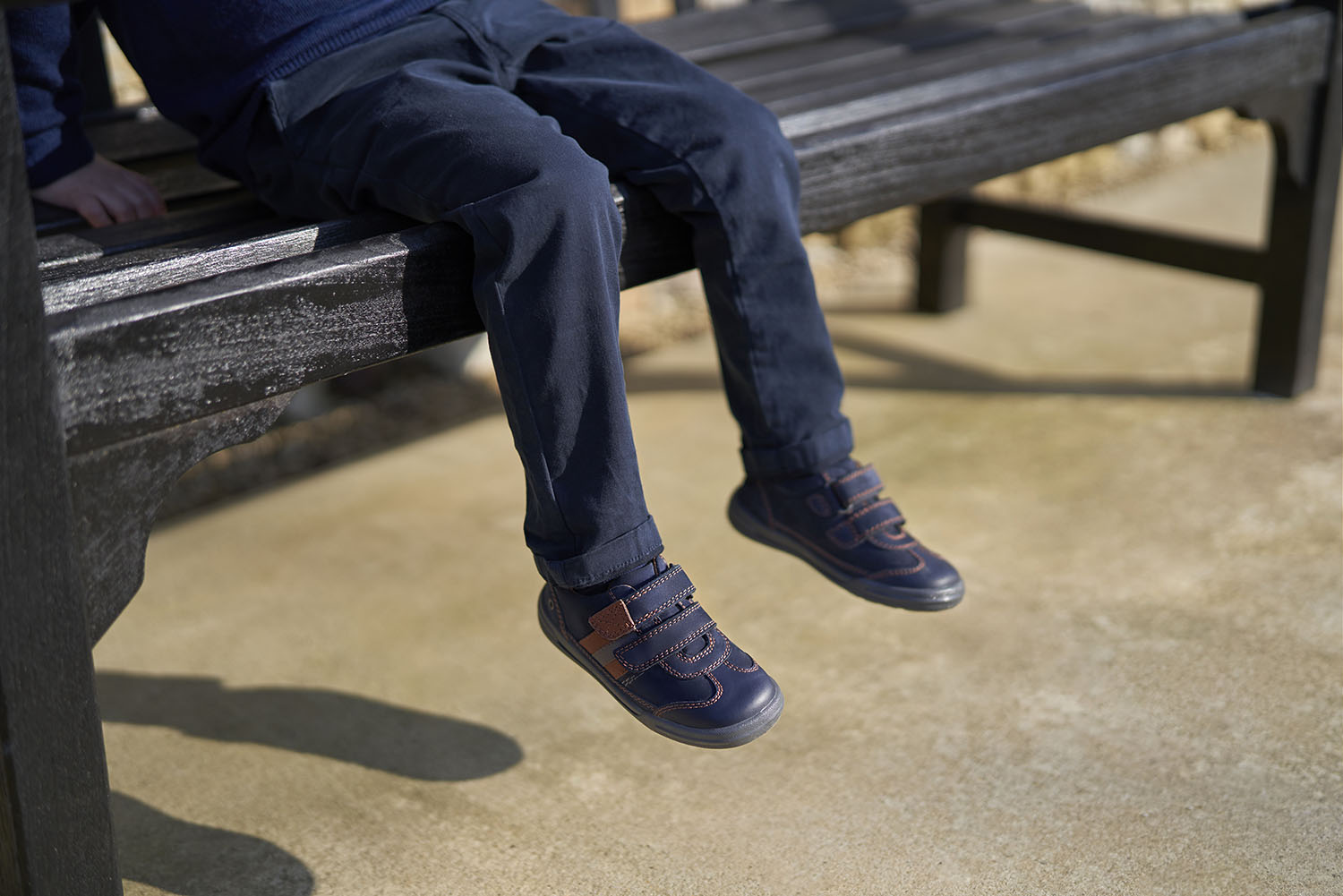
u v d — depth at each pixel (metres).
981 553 1.81
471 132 1.12
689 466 2.16
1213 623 1.61
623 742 1.45
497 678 1.59
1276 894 1.16
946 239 2.78
